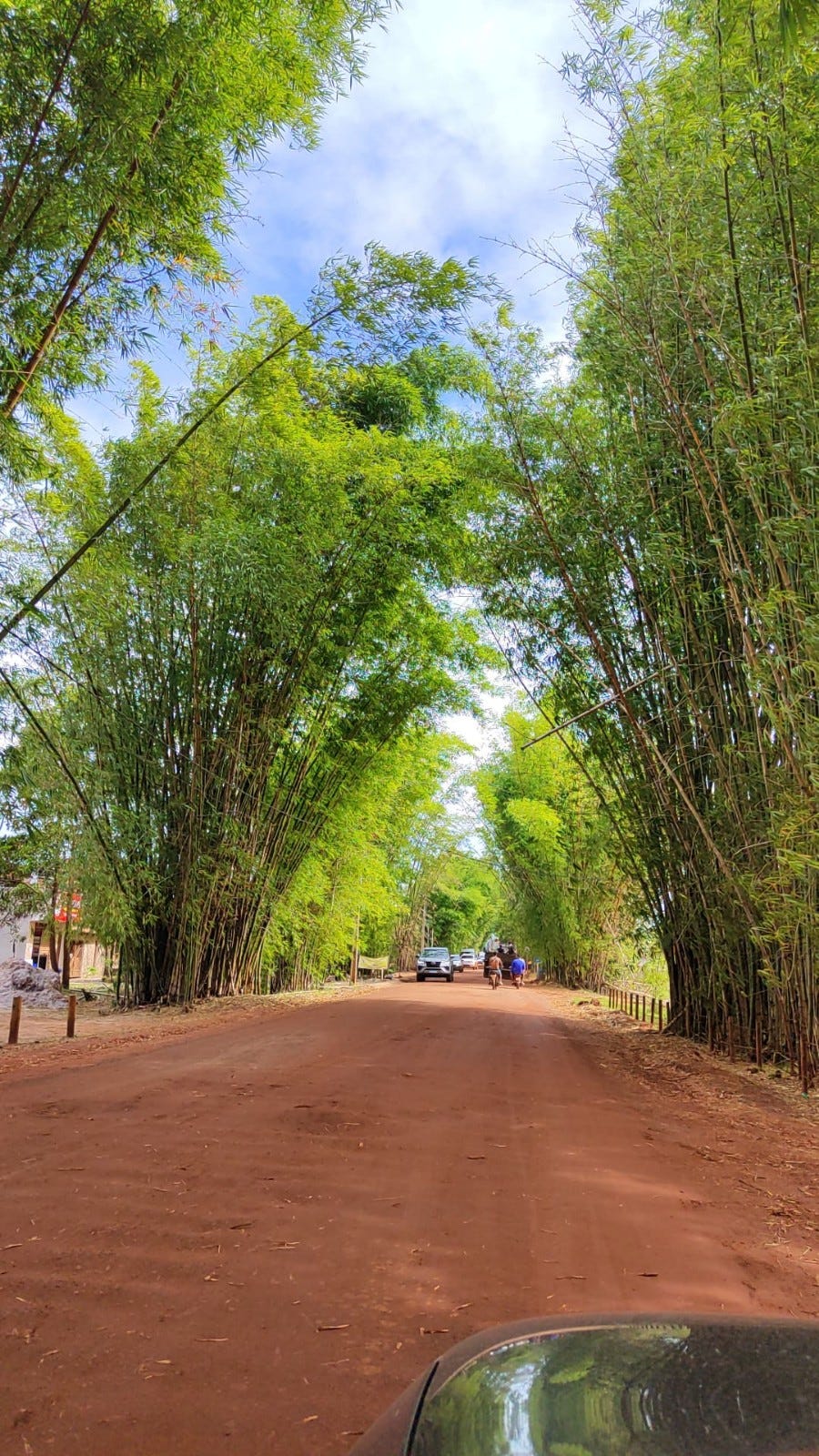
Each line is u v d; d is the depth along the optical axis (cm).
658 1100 794
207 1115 629
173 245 851
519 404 1132
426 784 2781
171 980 1526
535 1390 146
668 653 1042
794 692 712
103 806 1338
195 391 1266
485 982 3884
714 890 1048
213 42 726
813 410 643
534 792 2728
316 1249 385
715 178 753
